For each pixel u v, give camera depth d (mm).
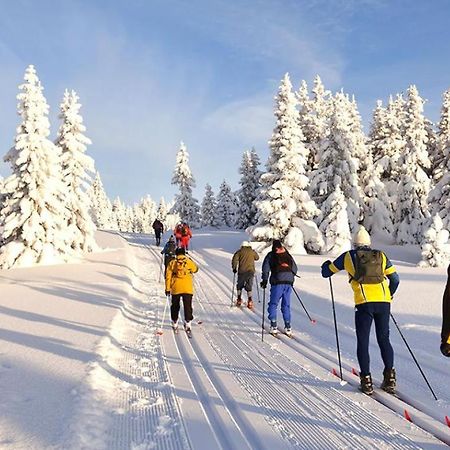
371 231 37094
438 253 22062
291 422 4363
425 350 6828
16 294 12594
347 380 5684
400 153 41406
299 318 9844
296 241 26125
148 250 29250
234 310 11016
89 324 8562
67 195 23312
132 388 5418
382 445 3881
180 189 57656
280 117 28266
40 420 4137
